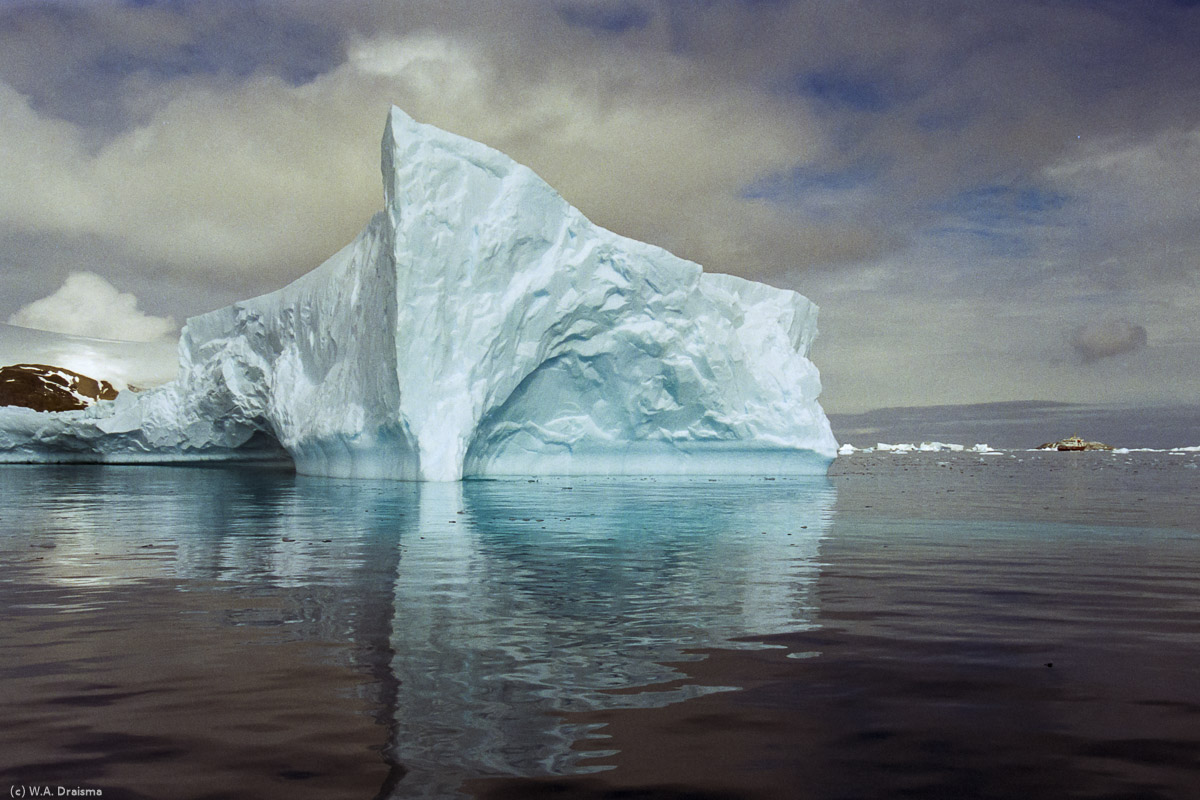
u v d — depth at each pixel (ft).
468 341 65.57
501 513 38.40
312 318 79.92
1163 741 9.52
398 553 24.58
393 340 63.57
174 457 106.83
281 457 102.94
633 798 8.14
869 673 12.09
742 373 80.89
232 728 9.88
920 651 13.30
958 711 10.50
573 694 11.11
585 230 71.20
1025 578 20.29
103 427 105.60
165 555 24.17
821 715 10.36
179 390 101.14
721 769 8.76
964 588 18.85
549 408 75.51
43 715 10.34
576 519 35.45
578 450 78.28
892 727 9.95
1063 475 98.99
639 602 17.08
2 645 13.60
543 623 15.16
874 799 8.07
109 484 65.51
